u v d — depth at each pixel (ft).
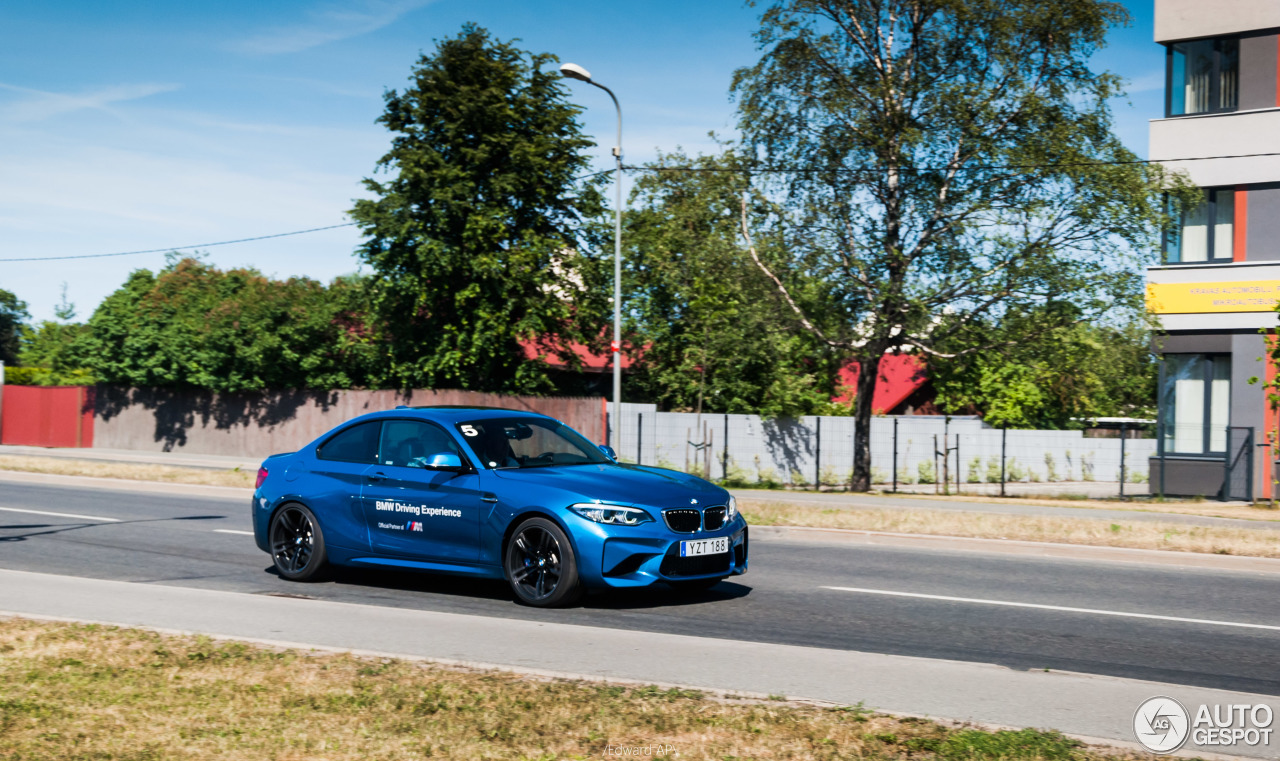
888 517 50.75
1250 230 75.87
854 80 78.74
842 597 30.63
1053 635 25.32
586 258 105.19
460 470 29.19
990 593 31.86
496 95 99.14
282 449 110.93
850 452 97.45
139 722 16.15
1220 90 77.30
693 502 27.71
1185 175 75.10
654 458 97.14
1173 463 77.66
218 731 15.69
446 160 100.83
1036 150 72.90
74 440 127.75
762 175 80.94
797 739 15.35
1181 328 77.61
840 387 118.93
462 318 100.01
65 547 40.01
